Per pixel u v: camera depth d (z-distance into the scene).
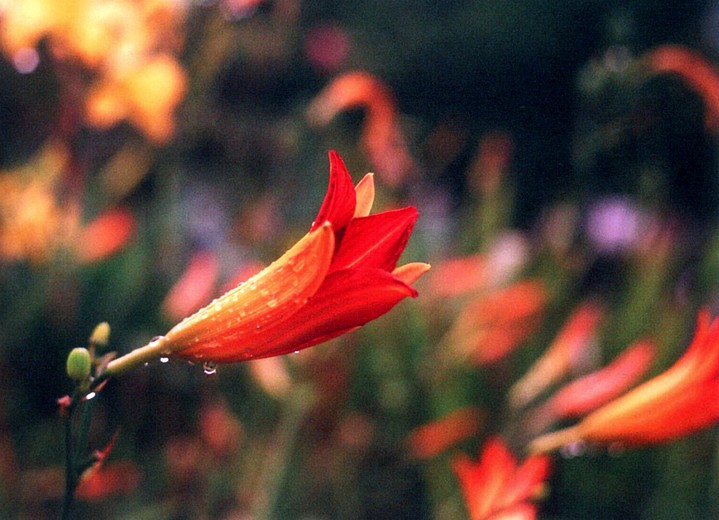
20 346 2.28
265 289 0.93
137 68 1.97
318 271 0.91
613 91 2.08
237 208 2.60
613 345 2.23
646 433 1.13
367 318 0.92
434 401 2.14
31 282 2.29
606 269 3.06
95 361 0.94
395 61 8.06
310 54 4.36
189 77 2.12
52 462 2.13
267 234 2.39
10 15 1.88
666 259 2.55
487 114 8.13
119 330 2.33
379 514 2.25
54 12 1.88
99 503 2.02
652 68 2.08
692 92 4.34
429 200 3.58
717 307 2.51
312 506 2.11
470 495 1.14
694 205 5.68
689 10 6.55
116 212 2.32
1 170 2.49
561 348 1.72
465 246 2.68
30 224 2.13
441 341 2.35
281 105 5.19
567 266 2.49
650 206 2.59
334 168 0.91
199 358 0.93
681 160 5.45
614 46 2.11
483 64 8.07
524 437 1.61
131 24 1.96
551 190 7.61
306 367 1.77
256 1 2.11
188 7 2.08
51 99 1.99
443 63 8.09
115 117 2.01
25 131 2.67
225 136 3.16
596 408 1.70
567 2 7.83
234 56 2.75
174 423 2.14
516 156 7.80
